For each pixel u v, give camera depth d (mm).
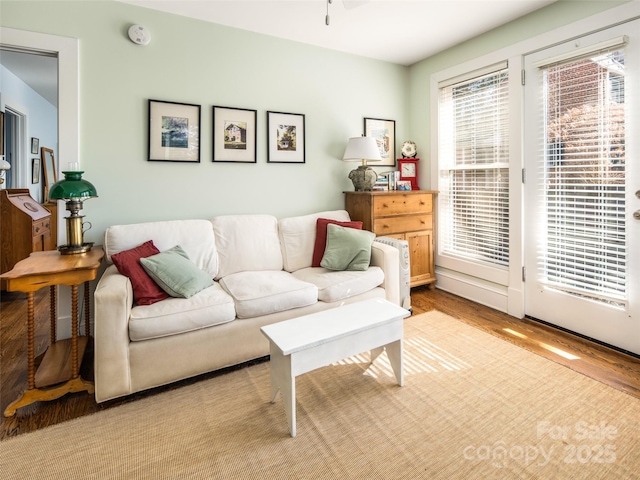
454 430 1653
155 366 1962
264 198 3268
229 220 2914
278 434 1650
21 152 4871
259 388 2041
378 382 2070
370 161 3783
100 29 2555
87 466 1466
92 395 1976
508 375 2117
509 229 3086
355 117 3725
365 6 2705
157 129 2777
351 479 1387
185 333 2041
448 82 3586
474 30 3141
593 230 2521
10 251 3783
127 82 2660
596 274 2537
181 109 2850
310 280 2695
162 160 2809
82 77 2521
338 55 3574
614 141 2369
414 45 3469
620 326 2412
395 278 2914
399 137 4062
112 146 2643
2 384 2061
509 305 3127
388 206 3414
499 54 3066
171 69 2803
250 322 2238
